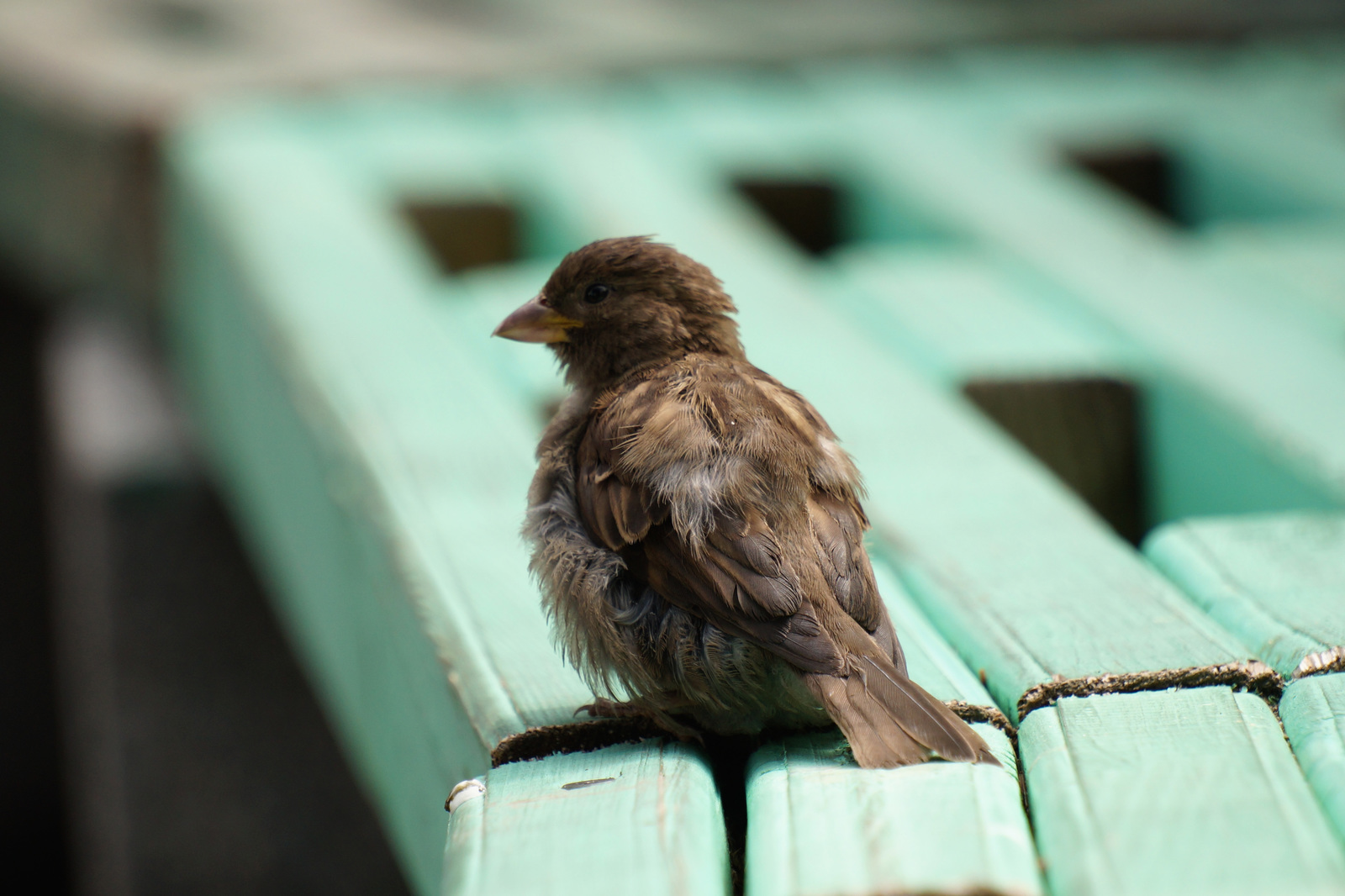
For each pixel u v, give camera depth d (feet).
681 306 16.89
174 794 32.81
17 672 39.40
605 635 13.48
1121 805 11.39
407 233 31.58
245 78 37.81
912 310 26.35
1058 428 23.21
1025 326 25.14
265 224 29.68
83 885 39.58
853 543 13.53
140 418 37.93
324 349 23.66
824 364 23.38
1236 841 10.80
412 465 19.74
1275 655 14.17
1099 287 26.61
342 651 21.49
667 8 46.03
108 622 34.27
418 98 38.22
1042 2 45.62
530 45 41.83
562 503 14.58
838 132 36.83
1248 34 43.65
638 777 12.74
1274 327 24.11
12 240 39.34
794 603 12.76
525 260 34.37
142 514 34.91
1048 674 13.70
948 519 17.97
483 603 16.34
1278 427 19.86
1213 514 21.74
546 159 34.65
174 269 36.04
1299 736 12.59
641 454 13.78
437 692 15.78
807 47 41.73
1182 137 36.60
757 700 13.11
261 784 32.60
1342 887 10.16
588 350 17.10
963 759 11.92
